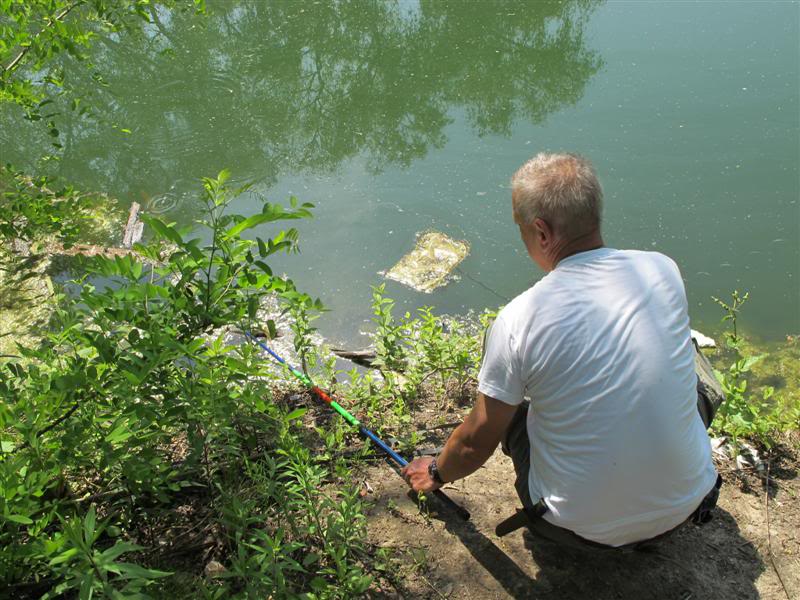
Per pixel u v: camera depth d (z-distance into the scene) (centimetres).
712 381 247
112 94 812
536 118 772
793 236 600
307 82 852
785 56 844
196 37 914
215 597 196
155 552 234
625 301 192
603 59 860
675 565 245
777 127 728
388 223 637
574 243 204
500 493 272
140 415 212
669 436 188
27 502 191
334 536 234
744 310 534
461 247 606
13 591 208
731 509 269
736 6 964
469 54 887
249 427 285
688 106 768
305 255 597
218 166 721
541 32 920
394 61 881
